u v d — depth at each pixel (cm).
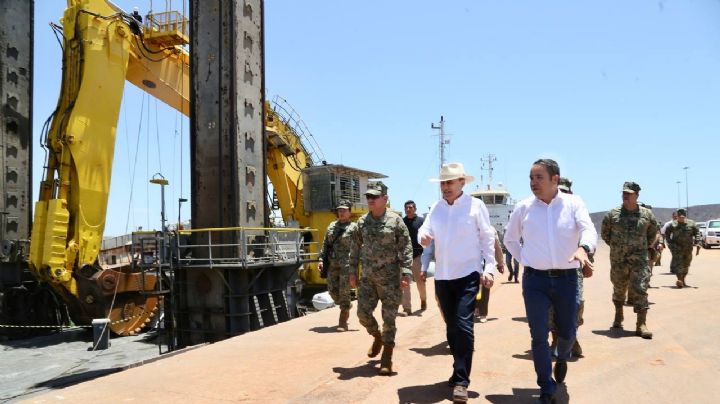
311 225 2291
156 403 436
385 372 507
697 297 1055
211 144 1377
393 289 499
